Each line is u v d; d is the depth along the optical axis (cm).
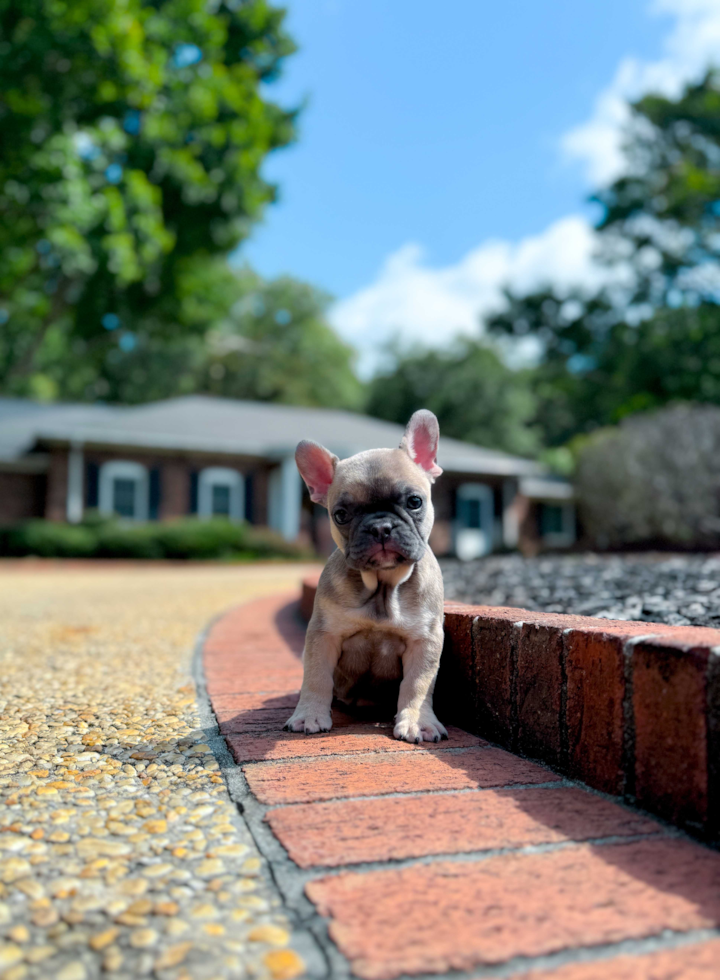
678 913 34
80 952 32
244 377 1084
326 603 67
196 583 278
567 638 52
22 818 46
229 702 75
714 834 40
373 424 684
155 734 64
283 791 50
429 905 35
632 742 46
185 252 504
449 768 54
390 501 65
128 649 110
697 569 141
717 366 673
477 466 596
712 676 41
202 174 463
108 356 920
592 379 820
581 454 539
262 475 571
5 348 752
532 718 57
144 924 34
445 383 1029
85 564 449
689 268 745
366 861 39
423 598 67
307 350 1129
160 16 444
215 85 460
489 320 856
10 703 75
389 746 60
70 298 548
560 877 37
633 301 777
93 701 76
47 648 111
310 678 68
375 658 69
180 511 546
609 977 30
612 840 41
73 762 56
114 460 531
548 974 30
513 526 625
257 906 35
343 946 32
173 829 44
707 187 645
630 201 754
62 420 600
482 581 145
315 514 598
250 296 1138
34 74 391
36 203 370
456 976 30
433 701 74
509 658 60
